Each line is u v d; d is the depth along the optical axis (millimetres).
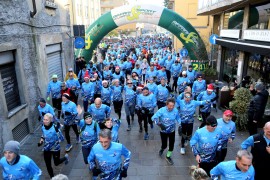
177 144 7598
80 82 12703
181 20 15438
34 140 8055
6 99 7273
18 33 7672
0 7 6656
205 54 16031
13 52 7586
